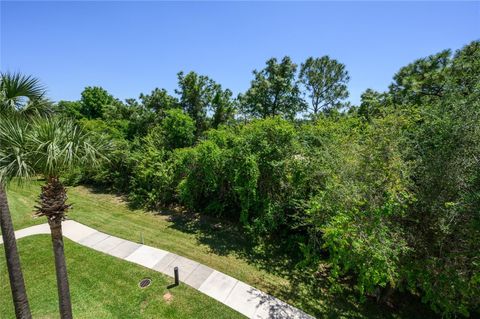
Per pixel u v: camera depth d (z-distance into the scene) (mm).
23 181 3977
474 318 5949
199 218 11398
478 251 4609
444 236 5004
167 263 7668
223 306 5977
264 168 9000
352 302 6488
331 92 28281
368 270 4852
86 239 9070
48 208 4430
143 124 18641
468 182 4852
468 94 5977
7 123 3979
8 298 6062
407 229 5457
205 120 19250
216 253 8445
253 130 9734
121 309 5777
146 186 13195
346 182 5605
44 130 4031
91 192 15102
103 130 15922
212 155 9688
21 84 4914
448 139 5324
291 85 23625
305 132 9953
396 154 5250
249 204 9102
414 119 6438
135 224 10578
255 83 23969
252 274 7375
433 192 5195
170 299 6125
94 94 38094
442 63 12891
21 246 8453
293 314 5879
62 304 4906
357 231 5000
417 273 5238
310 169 8016
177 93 19547
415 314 6246
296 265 7391
